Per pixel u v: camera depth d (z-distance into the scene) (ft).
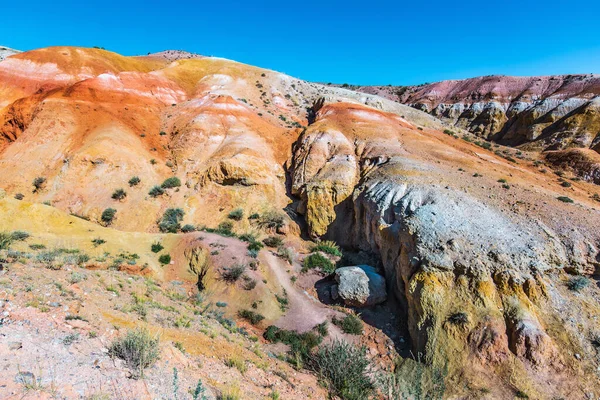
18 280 30.78
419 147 120.78
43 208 77.36
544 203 76.38
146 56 364.38
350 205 106.63
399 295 68.80
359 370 41.01
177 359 27.61
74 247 69.10
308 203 109.70
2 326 21.76
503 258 59.41
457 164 106.01
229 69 237.45
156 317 38.19
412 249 66.95
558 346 49.67
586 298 55.57
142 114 154.30
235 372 31.53
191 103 168.55
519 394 45.62
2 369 17.66
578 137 170.71
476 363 49.60
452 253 62.08
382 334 62.28
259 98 209.87
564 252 61.36
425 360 52.90
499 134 227.61
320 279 82.23
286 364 46.52
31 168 116.06
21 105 144.36
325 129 136.67
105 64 228.63
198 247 78.28
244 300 67.41
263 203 116.06
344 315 67.62
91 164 114.93
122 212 106.32
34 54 210.18
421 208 74.28
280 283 75.97
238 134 142.51
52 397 16.90
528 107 226.99
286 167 136.67
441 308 56.85
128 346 23.84
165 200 113.91
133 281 53.42
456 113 261.24
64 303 29.09
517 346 49.60
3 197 74.84
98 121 136.46
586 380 45.93
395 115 173.68
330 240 104.78
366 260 87.04
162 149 139.44
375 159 113.39
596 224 67.21
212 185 118.42
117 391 19.38
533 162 151.64
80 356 21.59
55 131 127.34
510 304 54.49
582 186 120.88
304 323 63.82
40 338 22.04
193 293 69.41
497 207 74.59
